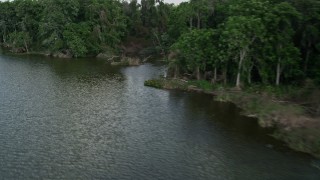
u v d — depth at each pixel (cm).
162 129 5950
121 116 6531
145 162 4769
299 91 7206
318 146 5178
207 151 5156
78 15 15750
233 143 5444
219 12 10569
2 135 5469
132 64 12269
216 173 4534
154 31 14925
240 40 7544
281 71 7881
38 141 5300
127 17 16362
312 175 4497
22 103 7125
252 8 7712
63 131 5719
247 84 8181
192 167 4675
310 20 7500
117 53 14888
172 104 7350
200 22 11456
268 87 7688
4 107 6819
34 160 4703
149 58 13975
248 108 6962
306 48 7856
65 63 12488
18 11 16450
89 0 15750
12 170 4428
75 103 7250
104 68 11525
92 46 14562
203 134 5775
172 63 9556
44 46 15400
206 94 8138
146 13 16875
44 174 4362
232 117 6588
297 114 6231
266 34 7588
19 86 8556
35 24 16238
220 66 8550
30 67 11381
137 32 16625
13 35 16162
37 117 6319
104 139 5466
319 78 7294
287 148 5288
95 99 7594
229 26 7675
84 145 5222
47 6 14862
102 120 6288
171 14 13312
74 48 14038
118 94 8056
